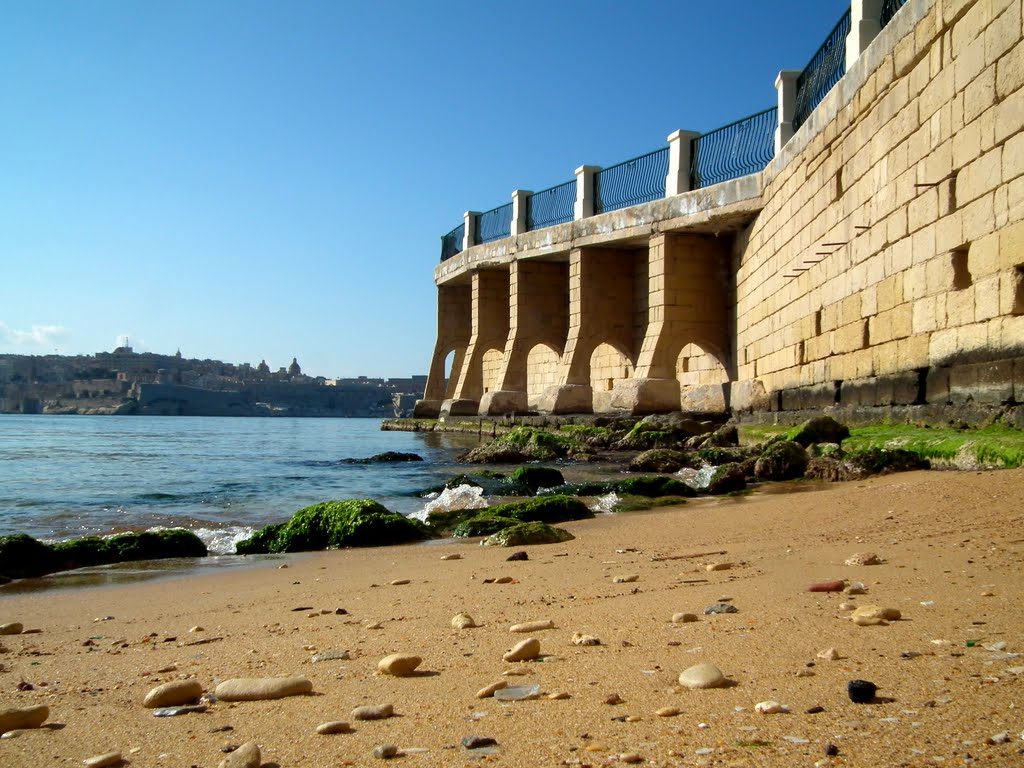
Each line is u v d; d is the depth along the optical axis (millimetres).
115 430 62594
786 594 4176
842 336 15211
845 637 3176
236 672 3359
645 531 7949
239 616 4875
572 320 29734
